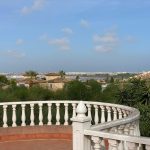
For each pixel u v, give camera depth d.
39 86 25.80
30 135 10.52
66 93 23.22
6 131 10.51
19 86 25.70
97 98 21.92
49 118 11.30
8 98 20.83
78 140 5.53
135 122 6.77
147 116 16.20
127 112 8.67
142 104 17.67
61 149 9.03
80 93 22.53
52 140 10.23
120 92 18.91
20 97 22.19
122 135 5.01
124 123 6.18
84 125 5.50
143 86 18.73
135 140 4.84
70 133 10.62
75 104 11.26
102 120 10.38
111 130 5.89
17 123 13.52
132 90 18.62
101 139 5.38
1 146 9.47
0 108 13.41
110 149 5.20
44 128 10.86
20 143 9.84
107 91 22.48
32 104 11.17
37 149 9.06
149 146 4.73
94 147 5.40
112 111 10.30
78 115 5.58
